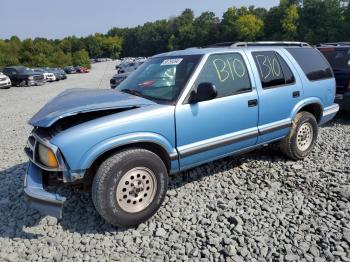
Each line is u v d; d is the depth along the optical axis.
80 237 3.28
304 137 5.01
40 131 3.34
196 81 3.69
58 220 3.57
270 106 4.37
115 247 3.11
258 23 90.31
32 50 62.72
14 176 4.83
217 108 3.80
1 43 60.50
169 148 3.50
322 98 5.16
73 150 2.97
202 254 2.97
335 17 71.81
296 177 4.46
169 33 130.75
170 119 3.45
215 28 108.00
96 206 3.14
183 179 4.46
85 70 50.38
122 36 147.62
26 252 3.06
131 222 3.31
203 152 3.78
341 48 7.46
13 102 15.20
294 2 83.19
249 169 4.75
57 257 2.96
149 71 4.26
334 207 3.67
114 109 3.32
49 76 30.62
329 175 4.49
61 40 136.25
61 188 4.21
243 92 4.09
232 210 3.67
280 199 3.88
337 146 5.73
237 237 3.17
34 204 3.04
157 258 2.95
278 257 2.89
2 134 7.99
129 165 3.19
